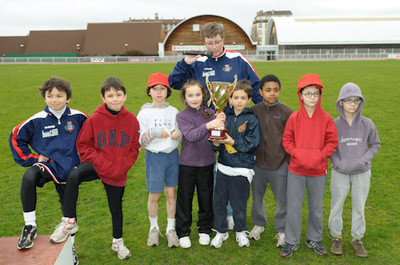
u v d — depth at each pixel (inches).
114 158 113.5
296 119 118.1
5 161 232.5
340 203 121.8
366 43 2059.5
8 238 106.4
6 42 2345.0
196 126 125.6
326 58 1920.5
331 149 116.1
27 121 108.9
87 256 126.0
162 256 124.6
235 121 124.4
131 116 117.3
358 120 117.3
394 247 126.9
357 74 790.5
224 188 127.7
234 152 123.2
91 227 147.5
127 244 133.6
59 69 1176.2
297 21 2236.7
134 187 191.0
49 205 168.9
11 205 169.2
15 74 932.6
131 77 809.5
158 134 119.9
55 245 102.7
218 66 141.1
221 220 129.2
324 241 133.1
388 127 293.1
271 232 141.6
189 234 134.6
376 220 146.6
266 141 125.6
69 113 114.8
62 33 2362.2
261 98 142.6
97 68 1214.3
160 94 124.3
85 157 110.6
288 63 1425.9
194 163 126.3
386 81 629.0
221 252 127.0
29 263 93.9
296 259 121.3
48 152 110.2
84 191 185.5
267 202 169.3
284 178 126.6
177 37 1999.3
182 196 129.5
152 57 1895.9
